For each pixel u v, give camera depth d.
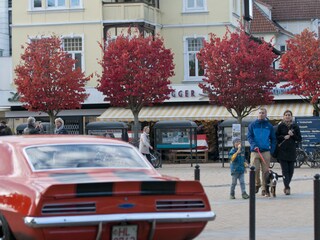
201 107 55.75
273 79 49.41
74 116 58.12
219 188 28.75
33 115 58.84
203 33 59.47
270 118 53.50
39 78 50.84
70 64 51.53
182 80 59.44
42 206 11.59
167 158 52.00
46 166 13.01
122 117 54.72
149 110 55.66
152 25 58.06
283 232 17.05
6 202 12.45
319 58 50.41
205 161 52.34
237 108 49.34
